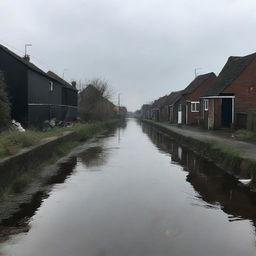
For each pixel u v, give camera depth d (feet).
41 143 56.65
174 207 32.22
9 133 57.82
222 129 107.14
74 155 67.36
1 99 73.15
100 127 159.02
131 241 24.38
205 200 34.60
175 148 81.87
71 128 103.30
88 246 23.57
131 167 53.62
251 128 83.41
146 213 30.42
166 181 43.34
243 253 22.65
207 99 122.21
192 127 137.28
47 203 33.47
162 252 22.68
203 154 66.39
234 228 26.96
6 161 37.14
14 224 27.84
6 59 93.45
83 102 179.42
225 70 123.44
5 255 22.29
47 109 114.42
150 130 171.22
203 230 26.50
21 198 35.29
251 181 39.96
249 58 106.83
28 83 93.66
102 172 49.21
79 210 31.24
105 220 28.63
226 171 49.55
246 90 104.99
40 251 22.85
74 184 41.45
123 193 37.19
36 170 48.98
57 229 26.68
